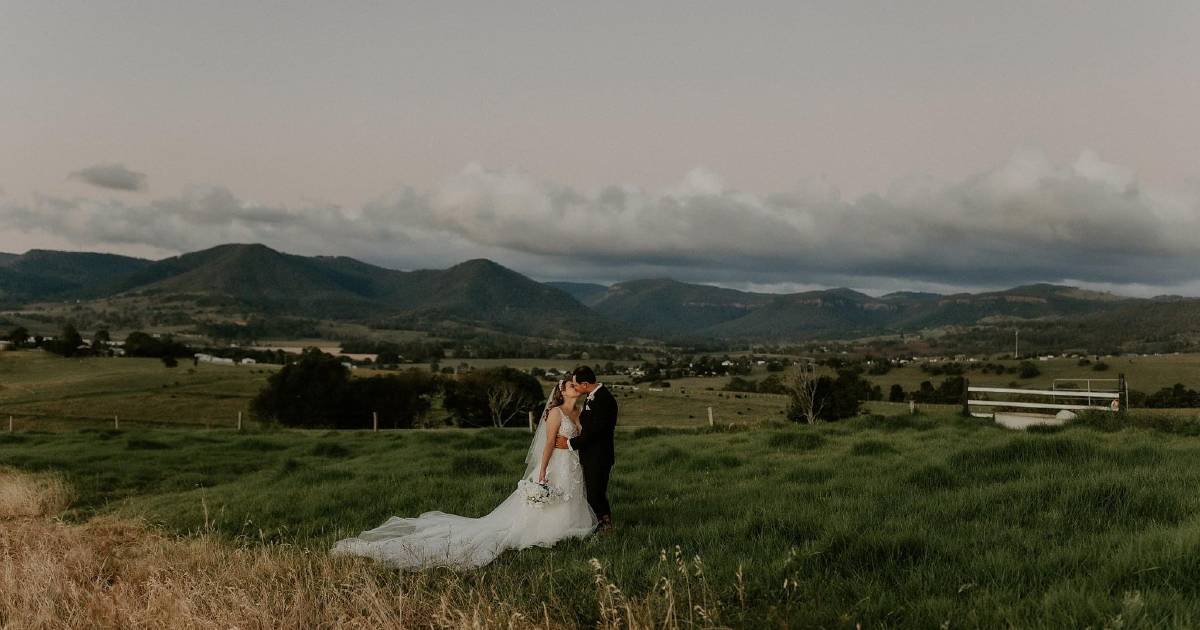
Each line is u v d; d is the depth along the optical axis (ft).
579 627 15.47
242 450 75.31
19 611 18.34
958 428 58.49
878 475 34.50
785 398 519.60
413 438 78.64
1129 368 567.18
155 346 570.46
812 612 14.69
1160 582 14.76
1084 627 12.67
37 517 38.11
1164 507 22.30
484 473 46.01
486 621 14.97
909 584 16.34
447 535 25.57
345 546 24.31
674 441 63.16
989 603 14.61
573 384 26.13
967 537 20.35
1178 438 46.39
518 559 22.91
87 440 88.84
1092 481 26.23
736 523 24.48
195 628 16.51
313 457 67.62
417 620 16.44
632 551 21.93
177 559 23.22
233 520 33.55
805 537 21.63
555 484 25.64
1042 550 18.15
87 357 525.34
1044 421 62.13
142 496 46.39
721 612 15.07
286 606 17.49
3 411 335.67
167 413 348.79
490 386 327.06
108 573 23.45
